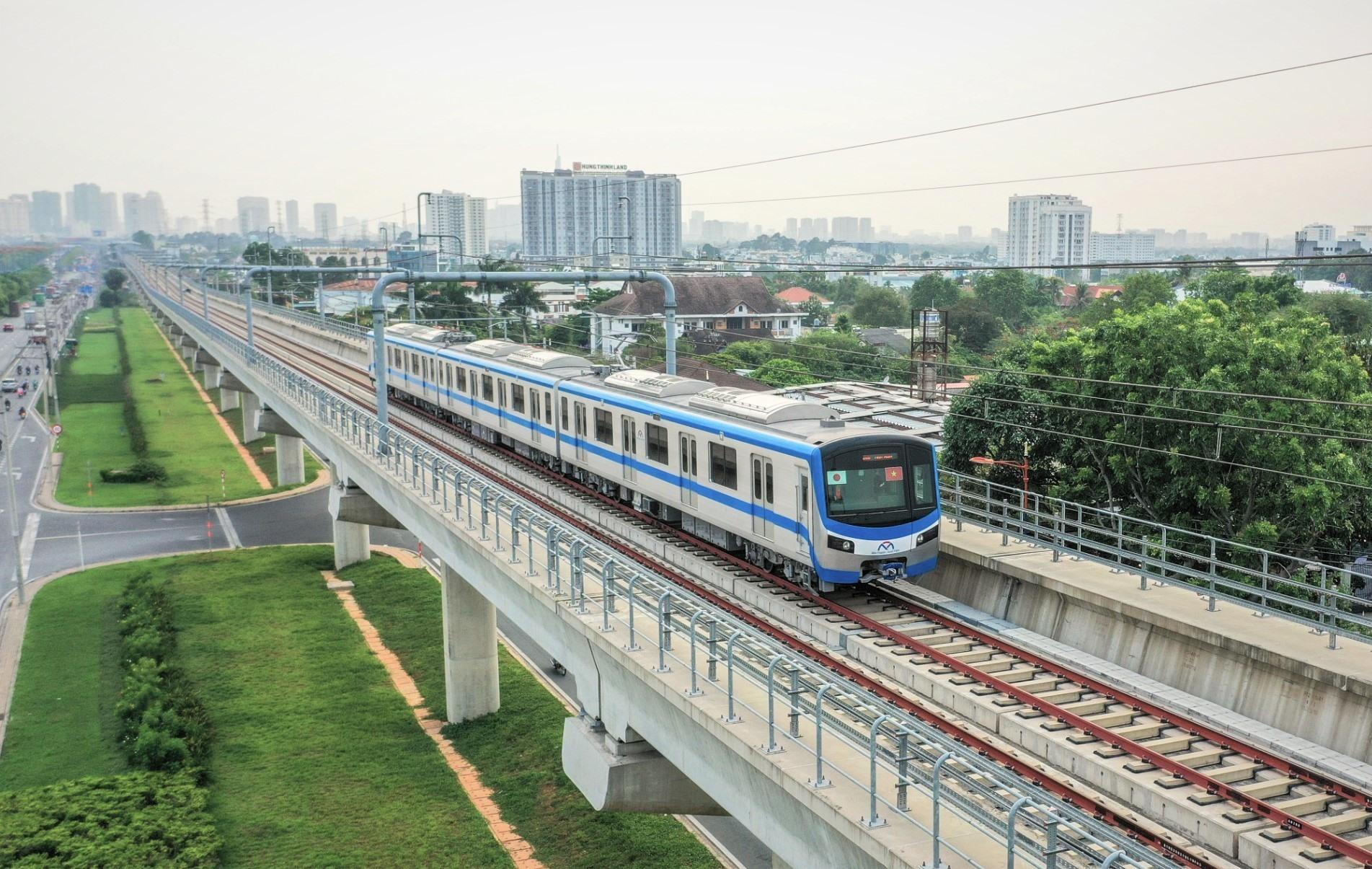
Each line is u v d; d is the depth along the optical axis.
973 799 13.63
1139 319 30.48
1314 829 12.92
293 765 30.78
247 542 55.28
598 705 20.19
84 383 107.88
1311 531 28.23
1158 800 14.17
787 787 13.46
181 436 82.94
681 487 27.14
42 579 49.03
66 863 24.70
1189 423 26.22
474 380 42.34
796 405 24.34
